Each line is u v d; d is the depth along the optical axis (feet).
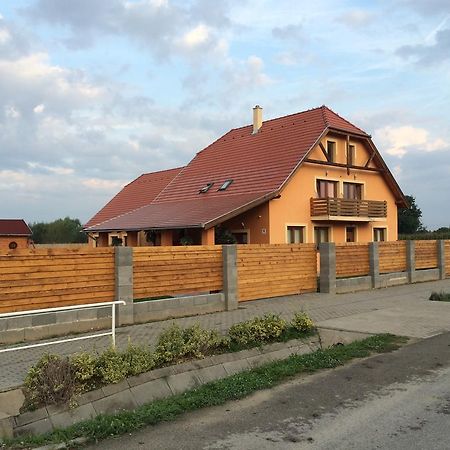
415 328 33.71
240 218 82.84
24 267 30.76
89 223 122.42
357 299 49.44
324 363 24.58
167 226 73.36
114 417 17.07
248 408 18.52
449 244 76.18
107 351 20.84
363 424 16.46
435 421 16.52
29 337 30.50
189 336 24.20
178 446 15.14
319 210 85.10
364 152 98.84
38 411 17.07
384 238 103.45
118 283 34.78
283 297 49.62
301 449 14.64
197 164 106.93
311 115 94.99
